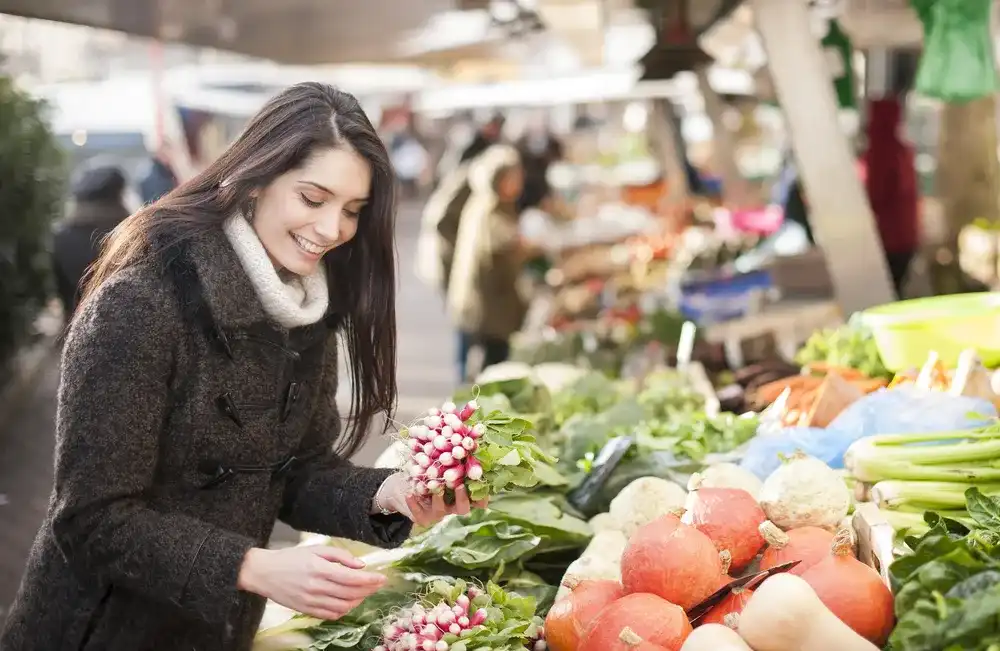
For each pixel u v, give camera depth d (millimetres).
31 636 2234
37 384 10781
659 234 11578
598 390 4727
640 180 15844
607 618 2082
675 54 7664
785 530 2383
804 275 6828
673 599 2133
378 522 2408
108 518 2066
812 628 1924
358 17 7906
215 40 8039
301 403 2352
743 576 2203
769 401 4227
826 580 2025
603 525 2854
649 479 2775
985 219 9742
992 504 2303
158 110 20812
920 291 9359
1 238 9438
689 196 13133
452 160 15750
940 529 2078
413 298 17547
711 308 7441
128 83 22219
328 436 2551
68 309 8555
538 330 9055
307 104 2199
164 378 2127
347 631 2473
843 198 4543
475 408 2266
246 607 2355
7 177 9484
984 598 1820
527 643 2355
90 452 2057
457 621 2213
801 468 2402
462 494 2236
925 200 10867
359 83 22438
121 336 2074
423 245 10336
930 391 3107
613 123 24062
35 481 7824
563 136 23203
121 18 5852
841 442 2996
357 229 2348
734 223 10680
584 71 14977
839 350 4355
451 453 2197
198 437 2197
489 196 9430
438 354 12719
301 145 2158
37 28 20422
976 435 2727
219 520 2254
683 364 5742
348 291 2418
